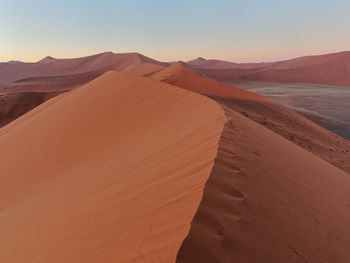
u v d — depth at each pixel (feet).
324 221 10.45
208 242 6.32
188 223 6.76
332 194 14.26
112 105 35.65
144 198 9.70
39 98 159.43
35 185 22.72
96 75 343.67
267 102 82.17
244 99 75.51
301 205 10.85
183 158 12.67
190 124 19.35
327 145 50.72
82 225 10.09
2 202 22.65
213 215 7.41
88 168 19.85
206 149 12.69
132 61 491.72
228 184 9.34
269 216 8.68
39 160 28.19
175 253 5.69
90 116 35.35
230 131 15.38
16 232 13.85
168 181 10.41
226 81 384.06
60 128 35.81
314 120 108.27
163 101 29.50
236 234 7.09
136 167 14.55
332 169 21.61
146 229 7.38
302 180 13.82
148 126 24.52
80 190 15.29
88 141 27.99
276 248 7.43
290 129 54.39
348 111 132.57
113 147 23.02
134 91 36.94
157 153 15.46
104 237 8.14
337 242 9.44
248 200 8.93
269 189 10.50
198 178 9.59
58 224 11.75
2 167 30.55
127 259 6.33
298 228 9.09
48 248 9.81
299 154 20.71
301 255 7.77
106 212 10.11
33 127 42.57
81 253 7.88
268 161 13.52
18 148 35.17
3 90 292.40
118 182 13.41
